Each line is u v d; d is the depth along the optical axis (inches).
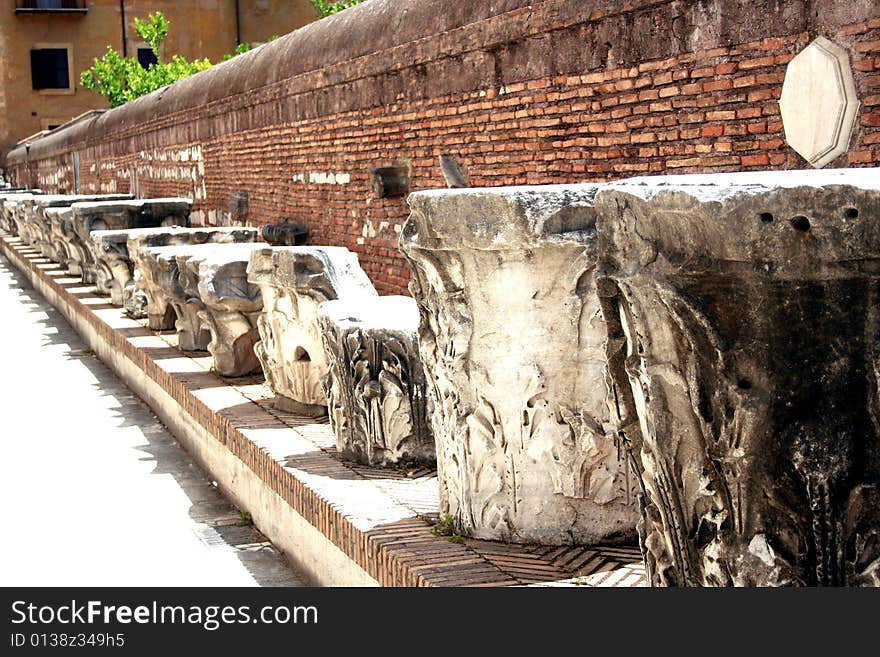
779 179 101.7
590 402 177.0
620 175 289.3
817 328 101.3
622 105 285.7
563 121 310.3
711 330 106.2
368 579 185.2
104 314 512.4
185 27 1913.1
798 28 228.8
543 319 175.2
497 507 181.6
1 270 970.1
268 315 292.8
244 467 263.0
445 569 167.3
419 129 393.7
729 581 109.9
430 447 229.0
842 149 219.1
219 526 255.9
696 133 260.2
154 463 314.5
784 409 103.9
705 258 105.8
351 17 452.4
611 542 180.2
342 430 236.5
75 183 1290.6
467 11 350.3
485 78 347.6
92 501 274.8
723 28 249.4
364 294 280.4
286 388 289.4
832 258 97.2
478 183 356.8
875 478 100.8
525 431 178.7
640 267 112.0
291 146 527.5
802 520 104.7
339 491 212.1
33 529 251.4
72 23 1943.9
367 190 443.2
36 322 634.8
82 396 413.7
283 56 527.5
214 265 335.0
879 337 98.3
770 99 238.4
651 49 273.1
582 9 292.5
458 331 179.6
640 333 114.0
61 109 1968.5
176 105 753.0
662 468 115.6
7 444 337.7
